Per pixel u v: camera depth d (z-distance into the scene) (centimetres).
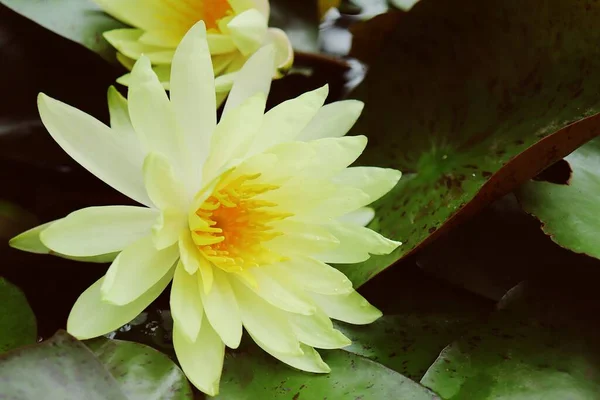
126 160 66
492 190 69
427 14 74
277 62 72
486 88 73
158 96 65
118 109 67
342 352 68
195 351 65
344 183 69
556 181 72
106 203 73
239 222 67
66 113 65
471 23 74
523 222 74
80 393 63
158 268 65
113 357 65
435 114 75
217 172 66
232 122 66
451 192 71
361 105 70
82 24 72
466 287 72
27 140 73
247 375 67
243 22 70
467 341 69
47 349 64
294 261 68
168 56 72
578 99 70
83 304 65
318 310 68
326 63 75
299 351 66
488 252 73
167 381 65
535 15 71
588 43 70
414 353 70
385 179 69
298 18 75
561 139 67
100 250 65
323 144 67
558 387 67
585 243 69
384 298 72
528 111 72
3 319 66
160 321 69
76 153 65
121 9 71
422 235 69
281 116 67
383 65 76
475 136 73
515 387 67
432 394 66
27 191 73
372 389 66
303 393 66
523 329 69
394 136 75
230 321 66
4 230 70
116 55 72
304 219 68
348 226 68
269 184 67
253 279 66
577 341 69
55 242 64
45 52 73
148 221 66
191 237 66
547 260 72
